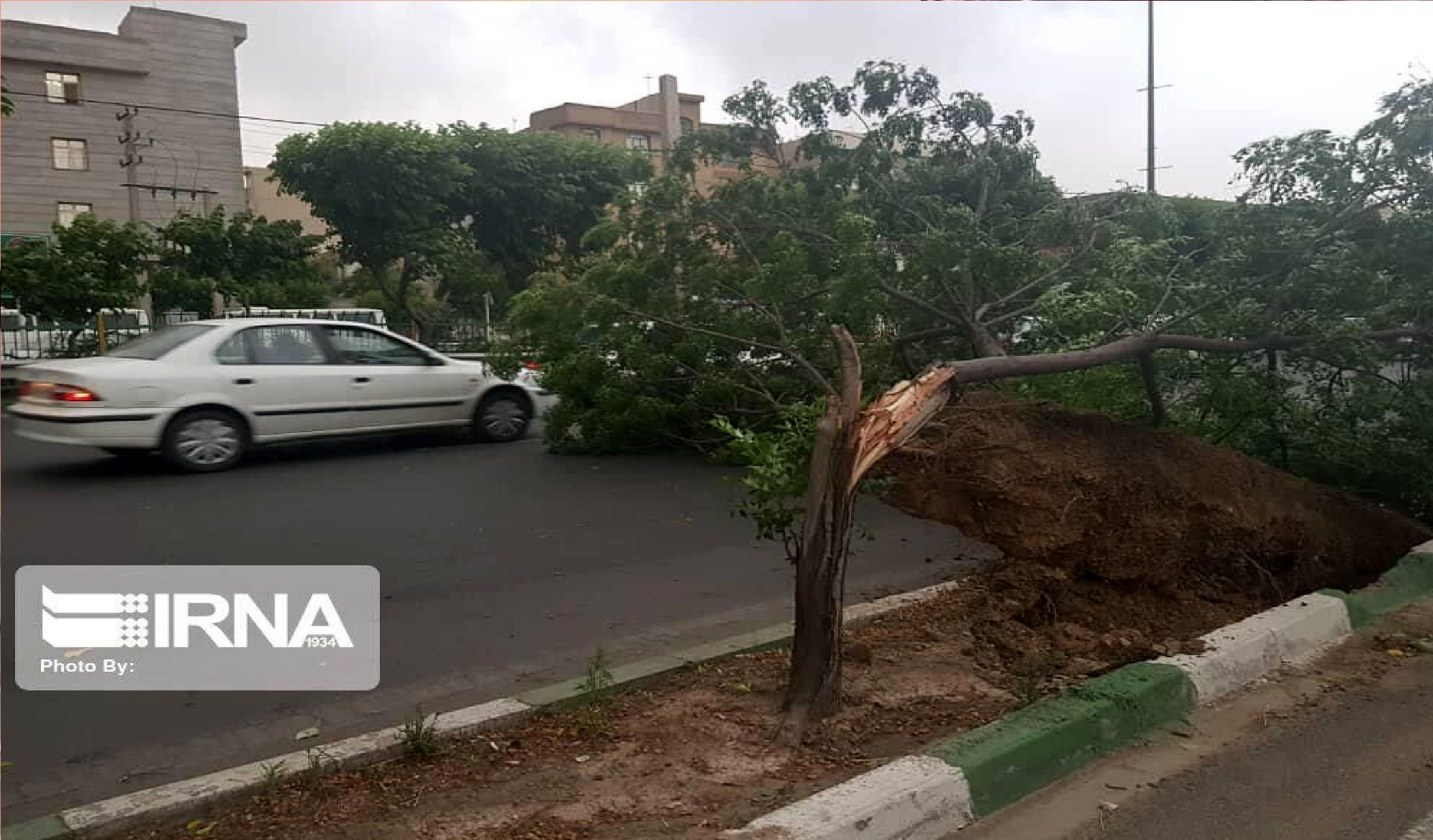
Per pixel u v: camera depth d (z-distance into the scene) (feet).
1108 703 14.24
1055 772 13.32
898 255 31.01
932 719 14.33
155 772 12.78
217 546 23.90
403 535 25.13
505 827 11.28
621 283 34.45
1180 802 12.76
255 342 33.91
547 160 106.93
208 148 137.39
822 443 13.91
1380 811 12.50
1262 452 27.30
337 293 164.35
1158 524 19.25
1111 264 25.48
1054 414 20.48
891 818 11.52
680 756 13.05
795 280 31.45
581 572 22.03
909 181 34.22
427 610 19.40
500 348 37.78
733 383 34.12
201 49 136.26
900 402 14.56
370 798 11.89
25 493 29.63
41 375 31.60
